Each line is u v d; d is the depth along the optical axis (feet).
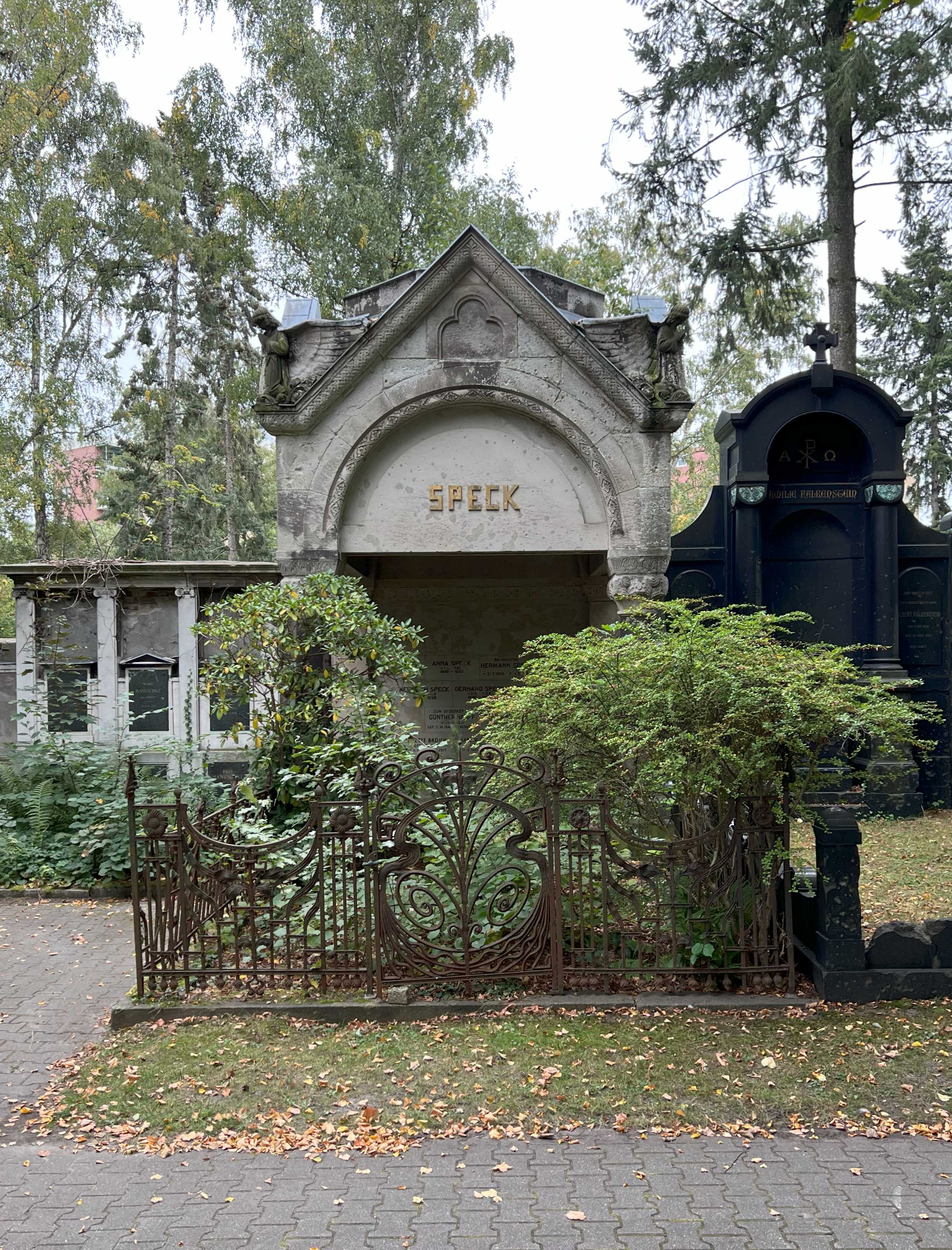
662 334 32.50
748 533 37.47
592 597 45.01
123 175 77.41
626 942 17.97
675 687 17.40
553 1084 14.12
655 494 32.42
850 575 38.65
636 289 91.81
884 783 36.29
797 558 38.75
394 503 33.17
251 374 79.30
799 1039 15.39
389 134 81.25
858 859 17.10
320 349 32.83
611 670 18.54
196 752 33.09
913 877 26.71
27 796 29.53
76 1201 11.66
